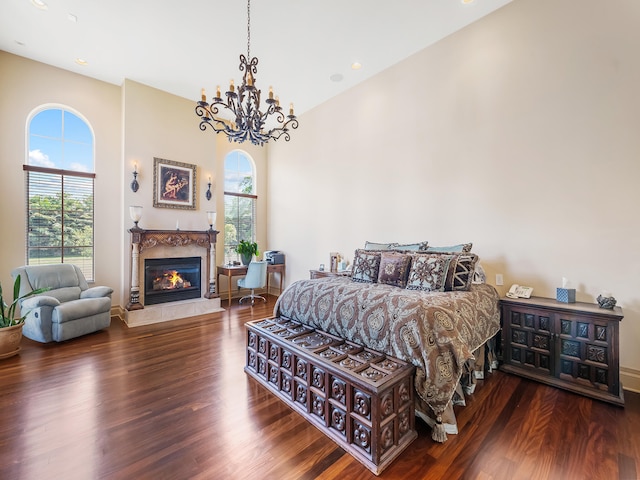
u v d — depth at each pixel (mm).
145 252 4582
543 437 1831
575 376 2393
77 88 4344
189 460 1644
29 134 4031
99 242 4559
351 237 4730
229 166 6039
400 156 4047
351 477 1537
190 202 5117
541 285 2875
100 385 2482
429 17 3215
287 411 2129
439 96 3623
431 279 2697
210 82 4539
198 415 2070
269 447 1756
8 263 3854
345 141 4809
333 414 1857
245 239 6230
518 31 2996
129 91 4480
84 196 4445
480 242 3291
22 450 1709
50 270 3850
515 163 3033
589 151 2615
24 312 3564
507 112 3080
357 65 4098
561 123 2756
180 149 5027
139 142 4578
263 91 4809
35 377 2613
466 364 2258
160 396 2318
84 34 3451
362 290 2479
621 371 2461
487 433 1876
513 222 3049
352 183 4703
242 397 2314
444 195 3592
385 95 4215
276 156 6281
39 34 3461
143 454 1686
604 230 2549
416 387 1843
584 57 2633
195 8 3025
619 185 2480
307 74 4316
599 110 2562
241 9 3039
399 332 1959
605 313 2256
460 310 2201
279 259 5938
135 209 4324
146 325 4199
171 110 4926
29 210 4012
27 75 3967
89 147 4492
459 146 3449
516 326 2725
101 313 3844
